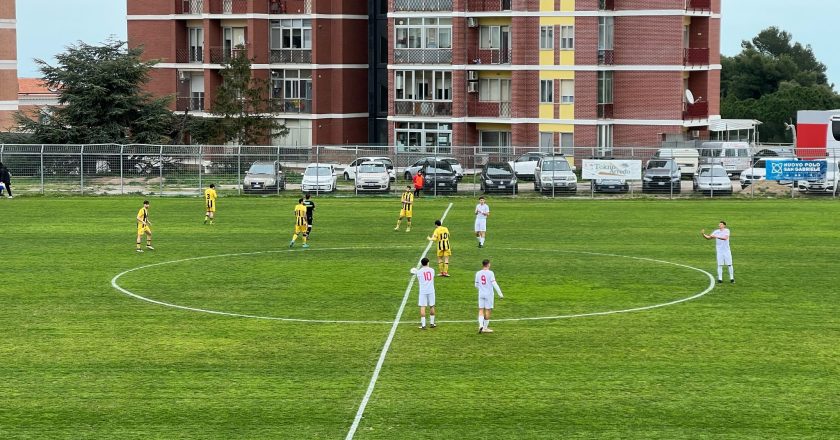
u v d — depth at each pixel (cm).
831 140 9662
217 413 3100
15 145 8612
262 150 10688
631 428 2977
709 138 11062
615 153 10706
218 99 11069
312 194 8650
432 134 11231
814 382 3375
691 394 3262
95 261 5494
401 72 11244
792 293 4678
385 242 6150
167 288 4806
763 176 9062
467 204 8025
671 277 5062
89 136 10238
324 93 11862
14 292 4725
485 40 11019
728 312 4319
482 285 3975
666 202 8162
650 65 10519
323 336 3953
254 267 5331
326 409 3133
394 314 4297
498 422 3025
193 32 12056
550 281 4972
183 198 8362
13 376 3453
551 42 10700
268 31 11869
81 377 3444
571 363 3591
